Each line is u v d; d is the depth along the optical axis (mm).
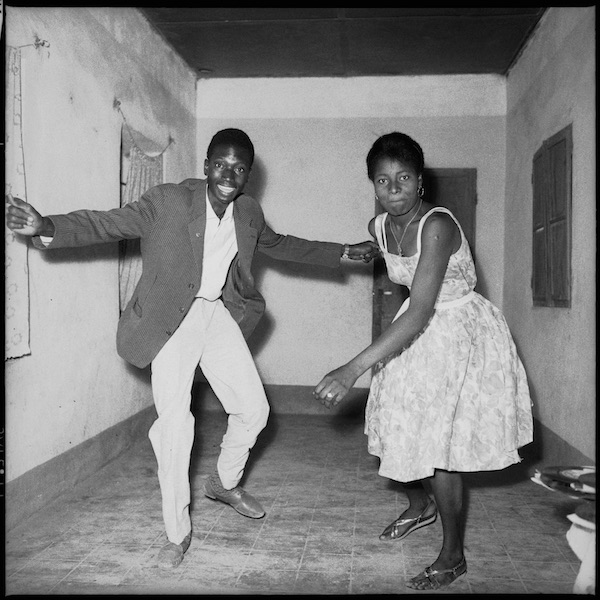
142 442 4414
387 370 2352
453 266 2260
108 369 3896
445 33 4781
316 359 5836
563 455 3740
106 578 2314
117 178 4008
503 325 2346
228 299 2873
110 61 3900
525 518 2990
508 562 2479
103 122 3791
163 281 2504
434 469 2234
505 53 5160
